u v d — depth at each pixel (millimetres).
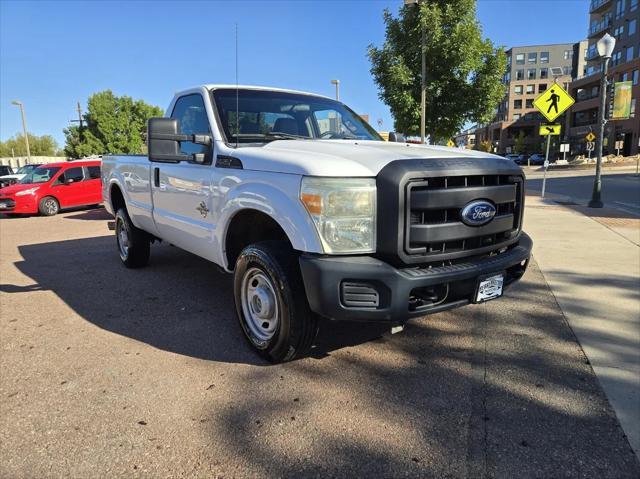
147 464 2400
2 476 2324
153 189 5039
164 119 3730
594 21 64875
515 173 3381
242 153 3523
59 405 2945
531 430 2658
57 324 4352
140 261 6320
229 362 3510
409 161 2922
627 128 53875
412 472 2330
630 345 3760
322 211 2834
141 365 3475
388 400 2973
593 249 7195
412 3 15633
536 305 4727
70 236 10039
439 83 16172
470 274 3012
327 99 5008
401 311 2818
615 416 2783
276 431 2656
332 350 3701
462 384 3170
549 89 14344
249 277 3521
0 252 8234
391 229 2820
